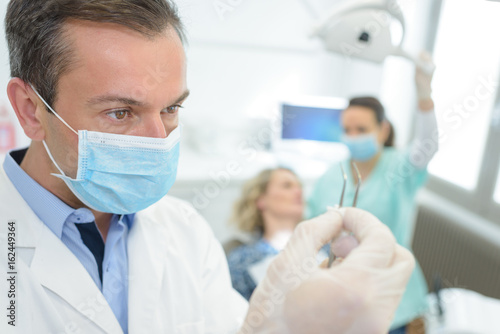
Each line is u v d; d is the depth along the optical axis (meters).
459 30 2.35
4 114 1.66
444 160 2.58
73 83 0.57
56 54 0.56
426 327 1.29
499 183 2.26
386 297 0.41
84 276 0.68
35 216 0.68
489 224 2.28
